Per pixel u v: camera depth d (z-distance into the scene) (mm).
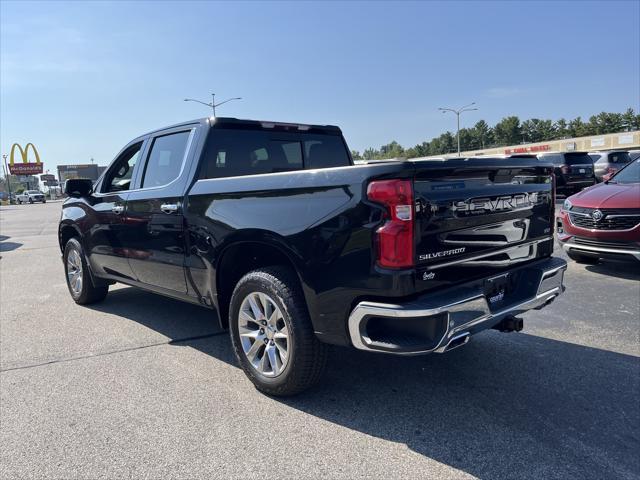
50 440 2805
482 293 2758
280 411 3094
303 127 4637
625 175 7008
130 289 6648
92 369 3805
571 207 6637
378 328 2676
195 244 3654
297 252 2883
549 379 3469
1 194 72375
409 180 2494
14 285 7129
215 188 3461
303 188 2854
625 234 5953
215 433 2846
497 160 2969
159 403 3225
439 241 2658
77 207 5375
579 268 7023
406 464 2516
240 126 4098
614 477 2379
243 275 3648
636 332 4363
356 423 2934
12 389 3471
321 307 2830
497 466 2484
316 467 2504
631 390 3279
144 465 2551
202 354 4090
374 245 2545
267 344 3240
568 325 4598
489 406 3105
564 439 2715
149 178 4387
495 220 3012
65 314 5379
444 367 3715
